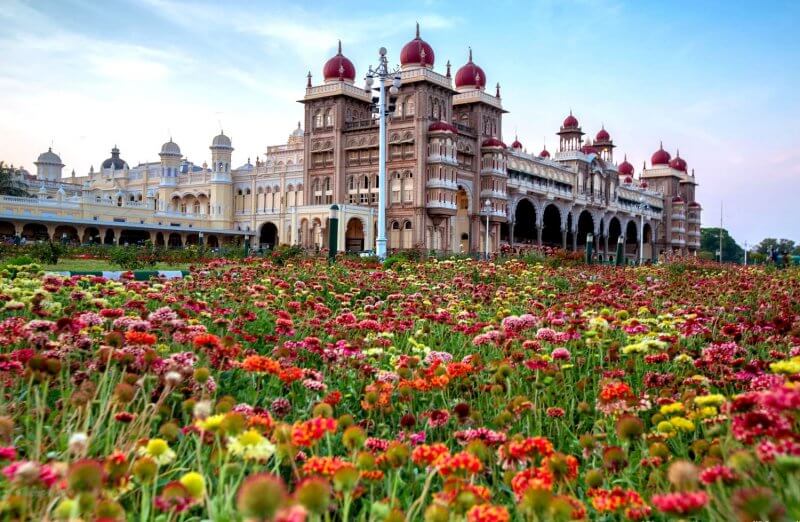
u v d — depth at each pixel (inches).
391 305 482.6
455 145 2415.1
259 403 234.8
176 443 194.5
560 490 146.8
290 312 426.3
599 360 311.7
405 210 2380.7
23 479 112.2
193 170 4242.1
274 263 967.0
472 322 393.4
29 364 178.7
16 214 2393.0
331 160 2605.8
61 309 333.7
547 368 234.2
